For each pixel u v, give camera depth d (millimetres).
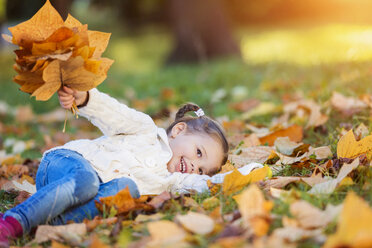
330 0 30625
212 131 3711
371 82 6398
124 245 2293
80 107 3162
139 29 31719
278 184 2955
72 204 2807
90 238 2496
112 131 3342
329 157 3510
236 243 2029
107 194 2955
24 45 2615
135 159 3287
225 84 9039
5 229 2598
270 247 2008
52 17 2650
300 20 30688
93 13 35375
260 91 7766
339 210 2291
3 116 7785
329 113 5152
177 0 15219
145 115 3502
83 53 2697
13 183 3600
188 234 2285
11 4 27594
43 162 3332
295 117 5270
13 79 2676
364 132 3998
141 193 3227
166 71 12266
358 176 2982
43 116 7422
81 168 2971
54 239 2520
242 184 2924
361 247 1866
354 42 15172
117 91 9211
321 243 2109
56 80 2719
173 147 3604
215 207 2756
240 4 31328
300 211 2301
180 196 2869
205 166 3596
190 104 3990
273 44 19531
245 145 4398
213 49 15117
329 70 8008
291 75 8648
